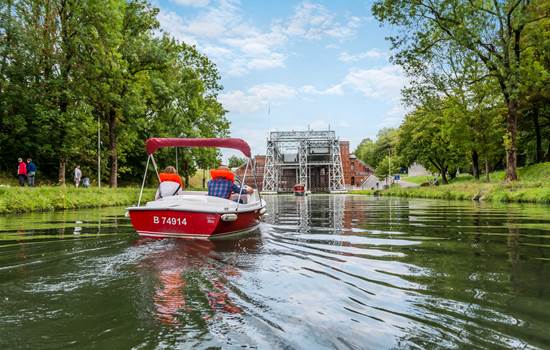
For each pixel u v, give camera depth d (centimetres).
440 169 5444
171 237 725
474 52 2352
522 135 4416
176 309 308
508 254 538
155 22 3183
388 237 729
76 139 2727
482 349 232
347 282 387
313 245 630
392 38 2534
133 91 2864
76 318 289
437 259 504
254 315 293
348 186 11031
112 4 2567
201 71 4456
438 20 2389
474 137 3228
